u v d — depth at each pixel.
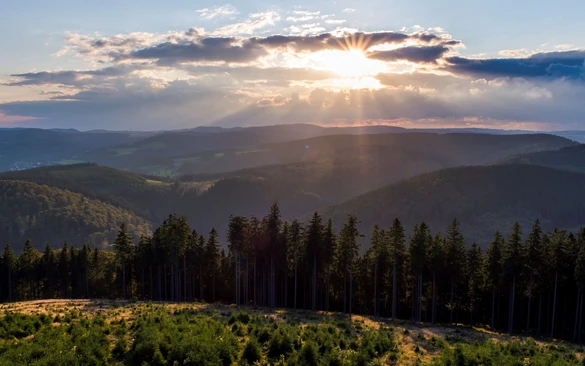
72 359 26.92
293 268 80.56
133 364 28.62
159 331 33.75
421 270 70.12
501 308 73.56
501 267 67.25
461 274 72.38
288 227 79.00
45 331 33.34
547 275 65.56
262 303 80.19
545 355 36.75
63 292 100.06
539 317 65.56
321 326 41.62
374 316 68.25
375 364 31.59
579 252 61.75
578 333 62.22
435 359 33.22
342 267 76.44
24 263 97.62
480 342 44.78
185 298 85.06
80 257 96.88
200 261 87.62
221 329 36.06
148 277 93.19
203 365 27.70
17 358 27.02
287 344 32.62
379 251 73.56
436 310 77.69
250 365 29.81
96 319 38.31
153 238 87.50
